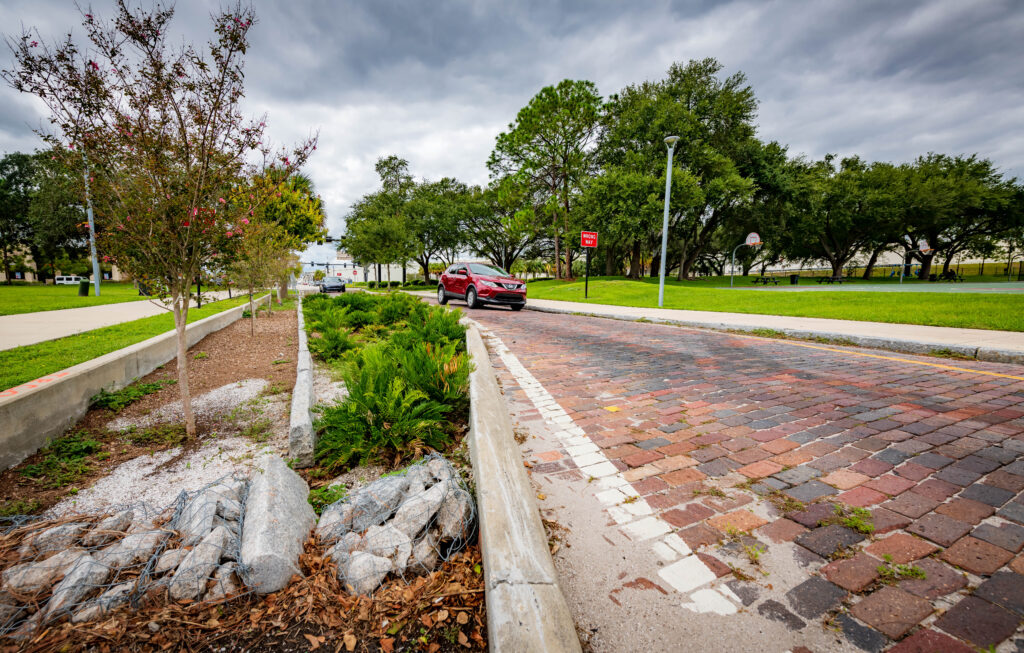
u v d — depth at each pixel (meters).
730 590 1.77
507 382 5.09
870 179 39.25
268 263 9.23
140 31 2.83
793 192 34.78
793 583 1.80
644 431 3.52
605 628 1.58
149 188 3.04
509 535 1.81
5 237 44.00
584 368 5.82
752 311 12.38
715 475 2.75
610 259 41.81
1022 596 1.69
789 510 2.34
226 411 3.99
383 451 3.06
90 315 10.73
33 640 1.52
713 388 4.79
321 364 6.08
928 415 3.82
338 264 80.00
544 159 32.50
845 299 13.51
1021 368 5.62
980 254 45.88
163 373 5.21
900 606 1.66
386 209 46.69
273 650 1.51
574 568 1.90
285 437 3.42
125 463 2.96
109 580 1.80
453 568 1.92
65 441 3.16
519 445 3.26
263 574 1.75
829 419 3.75
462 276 16.38
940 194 36.66
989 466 2.80
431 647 1.51
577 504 2.42
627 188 28.20
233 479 2.56
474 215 47.09
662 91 34.09
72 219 37.28
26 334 7.10
